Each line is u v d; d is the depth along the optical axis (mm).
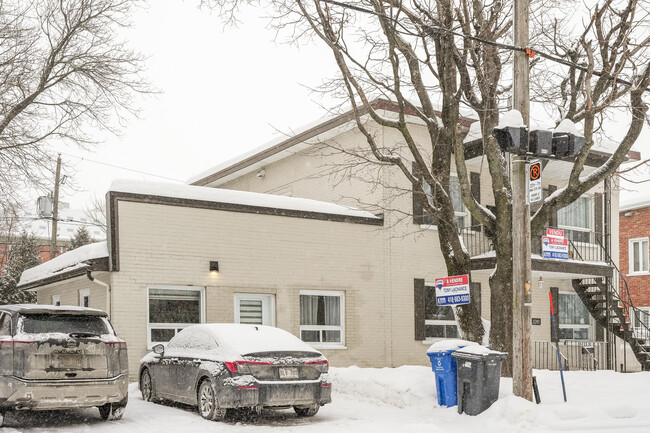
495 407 10344
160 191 15977
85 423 9805
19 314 9219
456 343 11469
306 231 18109
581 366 22422
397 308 19391
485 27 14336
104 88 19391
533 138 10672
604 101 14039
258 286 17141
